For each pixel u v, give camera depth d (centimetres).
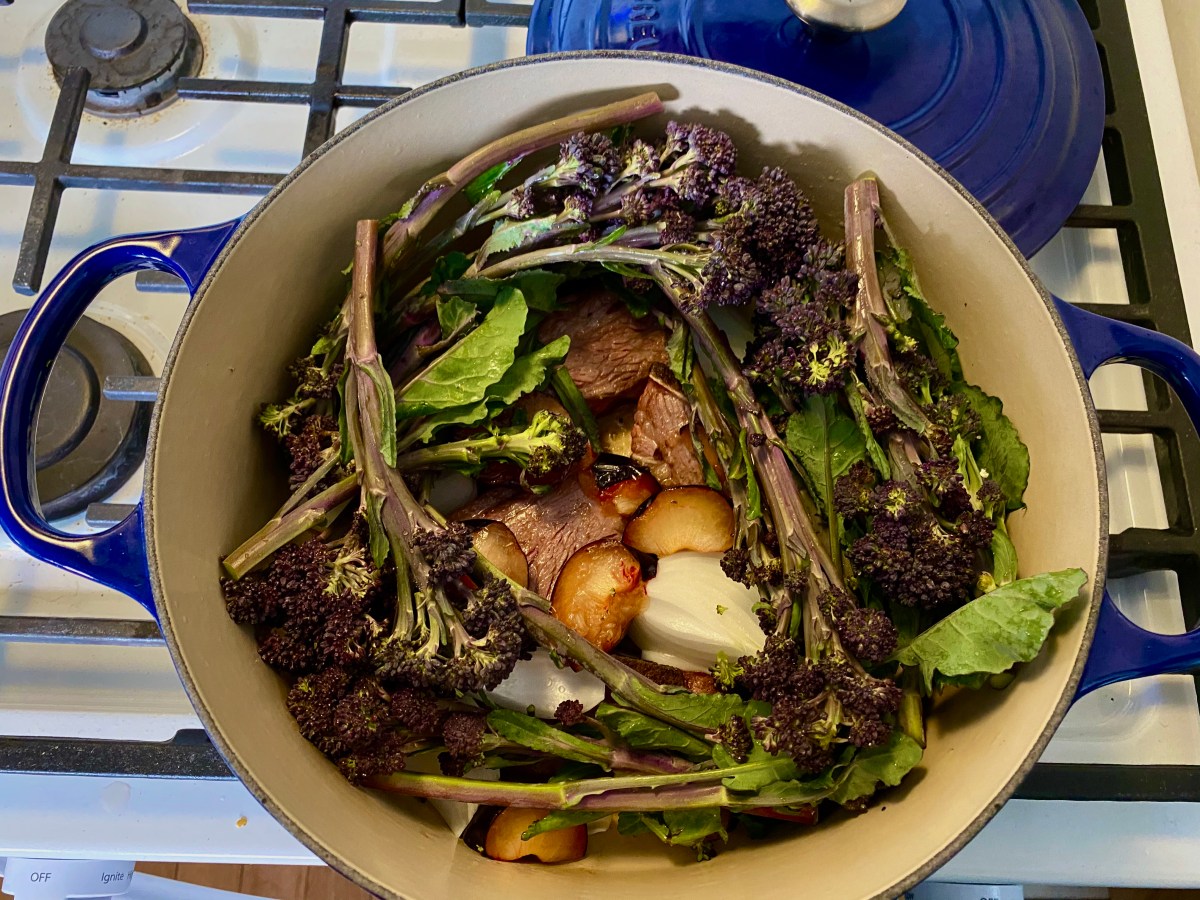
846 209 39
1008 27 46
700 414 41
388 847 33
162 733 43
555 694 40
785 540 37
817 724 35
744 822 38
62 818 41
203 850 41
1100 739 42
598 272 43
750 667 36
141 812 41
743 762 36
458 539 36
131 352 47
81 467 45
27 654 44
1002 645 34
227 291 35
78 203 50
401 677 36
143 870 62
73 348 46
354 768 35
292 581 36
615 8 46
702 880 35
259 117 51
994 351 39
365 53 52
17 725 43
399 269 40
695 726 37
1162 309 46
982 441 38
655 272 39
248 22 52
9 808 41
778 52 45
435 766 38
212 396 36
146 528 32
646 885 35
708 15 45
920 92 45
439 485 42
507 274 40
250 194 47
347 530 39
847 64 45
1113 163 50
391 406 36
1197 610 43
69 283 36
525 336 42
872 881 31
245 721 33
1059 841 40
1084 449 35
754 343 40
